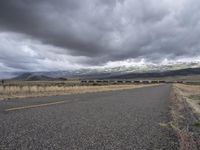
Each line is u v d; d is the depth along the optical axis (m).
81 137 6.53
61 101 16.64
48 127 7.52
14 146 5.30
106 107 14.38
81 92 33.59
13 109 11.07
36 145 5.49
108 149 5.52
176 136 7.29
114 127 8.25
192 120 11.16
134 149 5.66
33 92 27.55
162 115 12.22
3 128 6.97
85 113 11.21
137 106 16.03
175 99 24.41
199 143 6.48
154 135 7.34
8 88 26.09
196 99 33.50
